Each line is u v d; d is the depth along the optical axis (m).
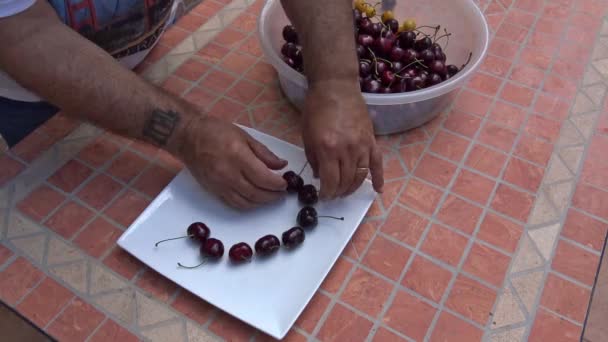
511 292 0.55
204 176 0.56
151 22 0.76
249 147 0.56
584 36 0.84
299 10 0.62
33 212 0.62
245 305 0.53
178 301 0.55
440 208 0.62
